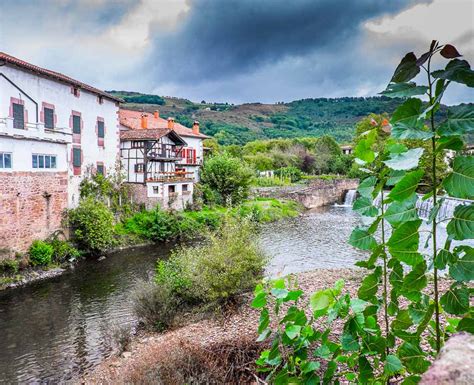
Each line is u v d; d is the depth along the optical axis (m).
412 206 1.73
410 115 1.55
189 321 9.33
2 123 15.23
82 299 12.36
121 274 15.12
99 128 23.77
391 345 2.10
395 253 1.70
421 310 1.90
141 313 9.70
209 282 9.64
